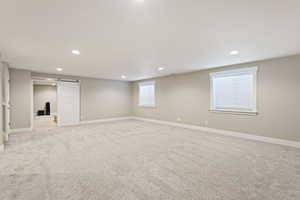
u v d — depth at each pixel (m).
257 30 2.18
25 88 5.17
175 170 2.34
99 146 3.50
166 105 6.44
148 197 1.69
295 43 2.67
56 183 1.97
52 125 6.37
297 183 1.97
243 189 1.84
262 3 1.54
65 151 3.17
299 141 3.32
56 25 2.01
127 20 1.89
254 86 3.95
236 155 2.93
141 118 7.82
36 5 1.55
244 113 4.15
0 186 1.90
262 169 2.36
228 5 1.58
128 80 8.01
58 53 3.25
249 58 3.66
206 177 2.13
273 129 3.67
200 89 5.21
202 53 3.29
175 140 3.98
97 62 4.09
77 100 6.59
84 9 1.64
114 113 7.78
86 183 1.97
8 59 3.75
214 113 4.84
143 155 2.95
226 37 2.43
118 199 1.66
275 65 3.62
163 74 6.12
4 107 3.95
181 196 1.71
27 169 2.36
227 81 4.56
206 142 3.79
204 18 1.85
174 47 2.89
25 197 1.69
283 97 3.52
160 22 1.95
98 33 2.27
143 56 3.52
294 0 1.48
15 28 2.09
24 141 3.93
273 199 1.67
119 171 2.30
